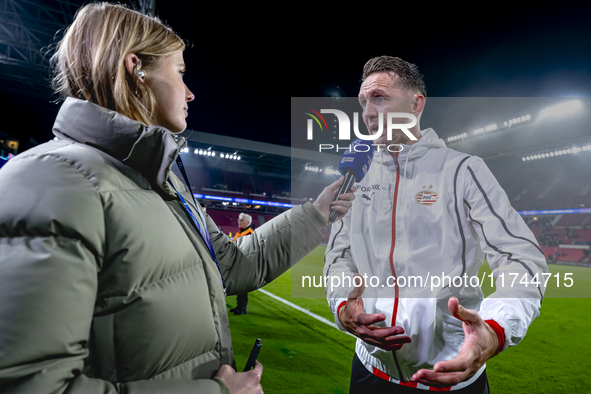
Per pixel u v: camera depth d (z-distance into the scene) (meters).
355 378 1.03
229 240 0.89
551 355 2.70
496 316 0.63
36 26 7.54
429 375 0.50
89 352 0.43
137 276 0.44
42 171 0.39
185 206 0.60
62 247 0.37
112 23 0.55
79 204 0.39
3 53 8.59
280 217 0.93
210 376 0.54
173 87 0.62
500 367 2.45
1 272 0.33
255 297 4.80
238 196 22.70
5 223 0.35
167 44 0.61
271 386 2.05
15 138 11.67
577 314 4.25
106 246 0.42
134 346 0.44
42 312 0.33
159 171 0.51
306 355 2.56
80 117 0.50
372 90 0.94
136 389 0.40
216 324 0.58
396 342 0.74
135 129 0.49
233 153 20.94
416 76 0.95
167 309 0.46
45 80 9.56
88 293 0.38
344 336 3.06
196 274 0.54
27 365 0.32
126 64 0.55
